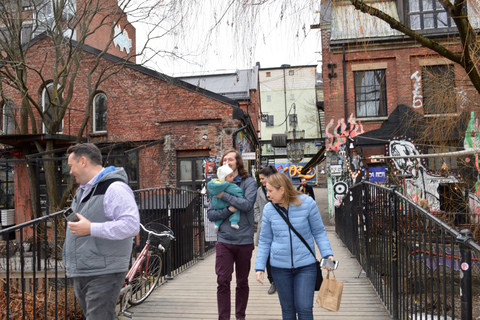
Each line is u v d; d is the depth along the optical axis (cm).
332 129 1470
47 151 1193
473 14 510
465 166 971
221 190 371
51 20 1253
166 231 544
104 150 1338
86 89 1424
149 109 1377
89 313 255
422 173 1355
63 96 1445
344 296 500
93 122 1432
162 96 1371
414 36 453
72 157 265
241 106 2098
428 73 783
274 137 3322
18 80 1112
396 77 1416
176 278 632
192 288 562
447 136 782
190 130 1348
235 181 397
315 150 3841
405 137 1398
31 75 1468
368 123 1442
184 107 1353
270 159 3906
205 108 1341
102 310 257
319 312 439
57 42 1181
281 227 318
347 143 1448
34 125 1253
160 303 491
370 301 477
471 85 720
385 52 1423
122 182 268
